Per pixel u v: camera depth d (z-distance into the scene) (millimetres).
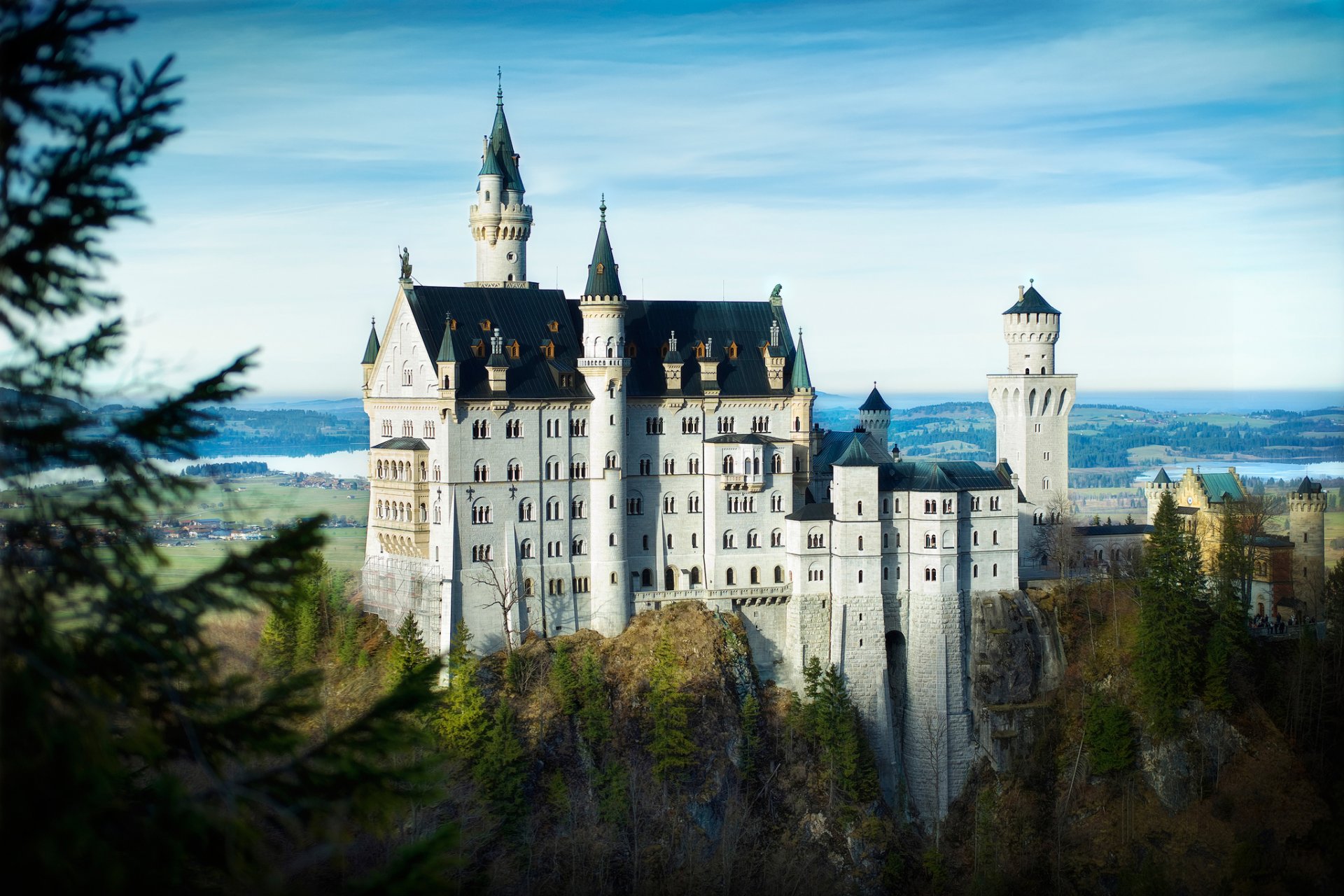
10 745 26594
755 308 179500
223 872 31266
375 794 32656
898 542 170750
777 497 170750
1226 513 191875
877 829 154875
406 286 157750
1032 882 161125
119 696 30594
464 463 152375
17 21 29656
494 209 174125
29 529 30781
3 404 30531
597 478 160000
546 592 158750
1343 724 167625
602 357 159250
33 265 30125
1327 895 152375
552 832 136125
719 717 154500
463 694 136250
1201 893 156875
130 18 31000
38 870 25453
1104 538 196500
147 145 31750
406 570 157875
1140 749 167750
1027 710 171750
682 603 164750
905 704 171125
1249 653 175250
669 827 142125
